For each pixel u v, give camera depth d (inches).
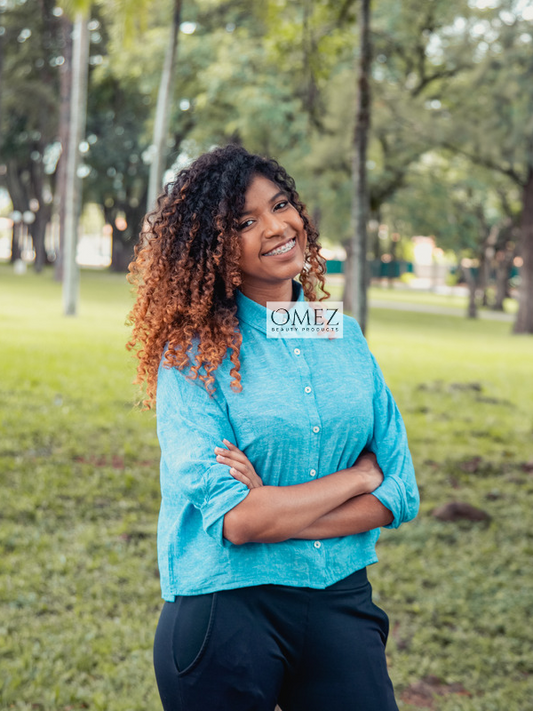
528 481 270.1
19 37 1338.6
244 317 72.4
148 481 237.0
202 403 68.9
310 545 68.9
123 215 1780.3
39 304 844.0
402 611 162.2
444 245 1131.9
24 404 327.6
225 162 71.8
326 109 661.3
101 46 1241.4
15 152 1461.6
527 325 1013.8
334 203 824.9
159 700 123.7
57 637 140.6
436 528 213.3
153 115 1051.3
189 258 71.5
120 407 335.6
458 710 127.1
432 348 695.1
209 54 860.6
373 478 71.6
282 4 364.8
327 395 71.4
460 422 360.5
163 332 73.2
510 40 805.2
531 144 831.7
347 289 1008.2
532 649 149.4
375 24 753.0
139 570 172.7
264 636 67.2
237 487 65.6
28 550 179.6
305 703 70.2
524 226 1009.5
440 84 848.9
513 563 191.3
